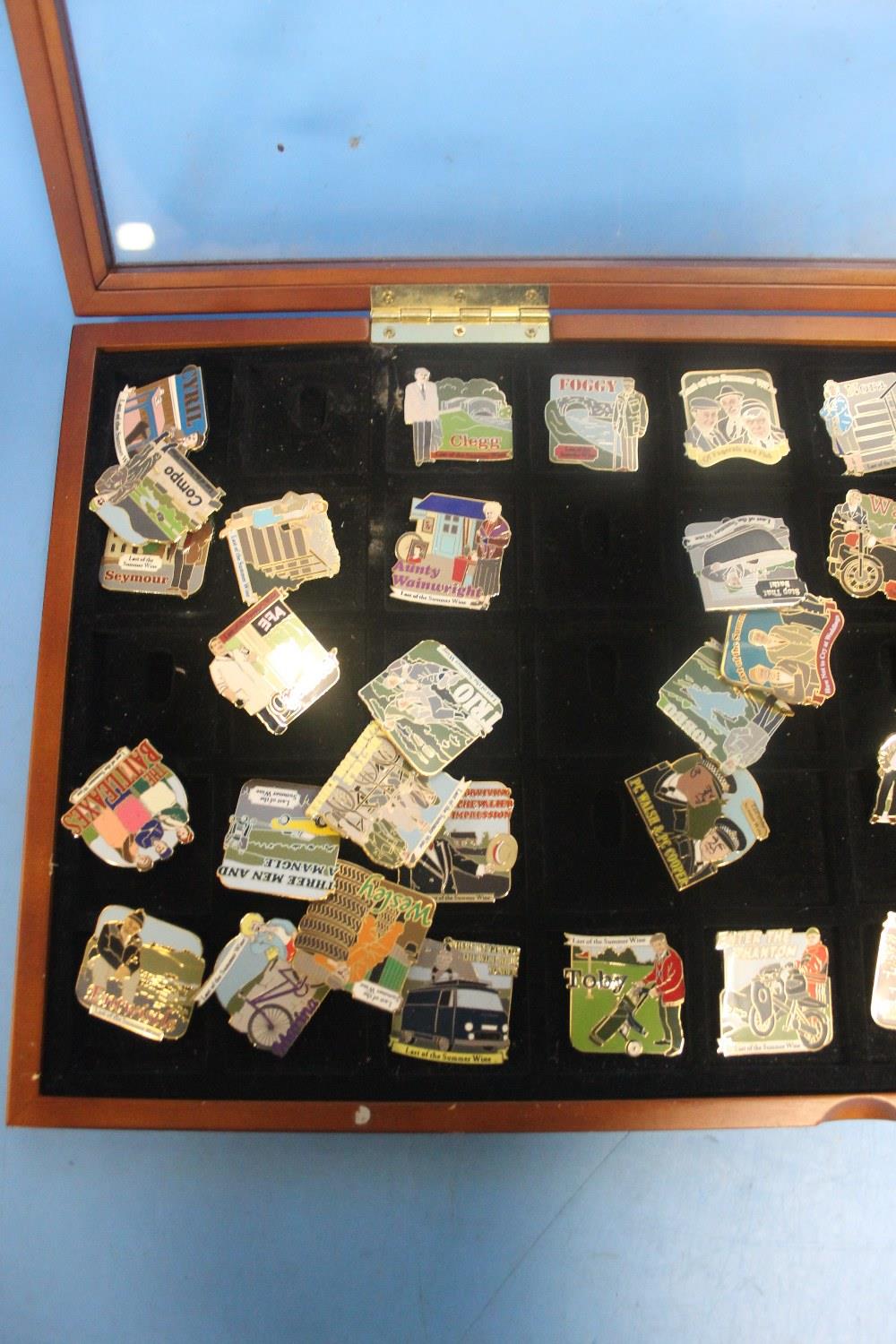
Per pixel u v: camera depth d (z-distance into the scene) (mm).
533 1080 780
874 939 820
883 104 905
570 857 825
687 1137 818
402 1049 780
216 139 896
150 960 793
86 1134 811
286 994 784
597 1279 792
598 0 876
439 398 882
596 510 887
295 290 880
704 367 896
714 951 815
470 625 847
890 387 890
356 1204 801
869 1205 810
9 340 919
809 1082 790
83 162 848
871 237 924
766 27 884
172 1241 794
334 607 849
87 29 839
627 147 921
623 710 843
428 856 809
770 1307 792
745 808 821
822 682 826
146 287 889
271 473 869
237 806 811
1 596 879
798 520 875
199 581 845
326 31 871
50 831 787
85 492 852
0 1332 778
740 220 921
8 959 830
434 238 918
